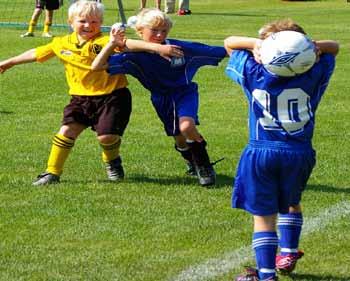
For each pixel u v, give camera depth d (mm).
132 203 14461
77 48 15508
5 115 22453
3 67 15992
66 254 12000
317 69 10594
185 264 11672
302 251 11859
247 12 56531
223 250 12242
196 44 15180
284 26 10758
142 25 14898
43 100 24703
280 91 10477
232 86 27547
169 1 55500
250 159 10656
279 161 10547
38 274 11227
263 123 10594
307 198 14781
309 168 10773
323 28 46281
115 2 62719
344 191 15258
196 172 15906
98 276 11164
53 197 14773
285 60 10227
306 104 10586
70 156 17812
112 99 15516
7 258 11820
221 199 14734
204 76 29375
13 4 58812
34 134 20172
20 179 15969
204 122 21812
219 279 11148
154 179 16062
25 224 13328
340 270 11477
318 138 19688
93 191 15180
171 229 13125
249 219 13633
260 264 10516
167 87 15258
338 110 23438
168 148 18703
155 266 11570
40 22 47125
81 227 13188
